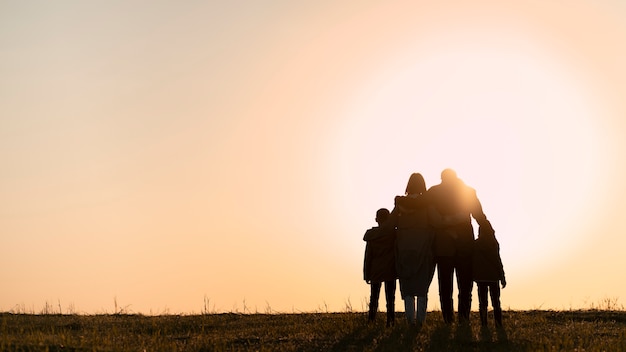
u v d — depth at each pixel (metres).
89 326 18.30
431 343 14.97
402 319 18.55
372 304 17.81
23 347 14.12
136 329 17.66
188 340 15.77
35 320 19.59
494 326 17.23
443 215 17.30
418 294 17.27
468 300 17.53
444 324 17.20
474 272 17.11
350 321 17.86
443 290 17.45
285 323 18.56
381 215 17.73
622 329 16.94
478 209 17.31
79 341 15.02
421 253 17.20
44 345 14.15
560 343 14.83
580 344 14.75
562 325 17.75
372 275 17.58
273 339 15.70
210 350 14.46
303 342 15.28
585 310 20.83
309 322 18.56
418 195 17.44
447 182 17.45
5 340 14.55
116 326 18.33
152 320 19.61
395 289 17.50
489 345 14.90
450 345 14.76
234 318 20.05
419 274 17.25
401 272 17.25
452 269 17.41
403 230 17.38
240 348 14.51
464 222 17.23
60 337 15.39
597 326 17.61
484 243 17.12
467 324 17.03
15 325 18.25
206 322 19.06
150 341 15.36
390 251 17.48
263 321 19.11
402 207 17.38
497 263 17.09
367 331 16.38
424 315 17.39
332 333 16.33
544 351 14.23
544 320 18.38
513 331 16.50
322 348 14.66
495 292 17.19
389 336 15.70
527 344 14.88
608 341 15.27
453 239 17.28
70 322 19.16
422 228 17.33
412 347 14.59
